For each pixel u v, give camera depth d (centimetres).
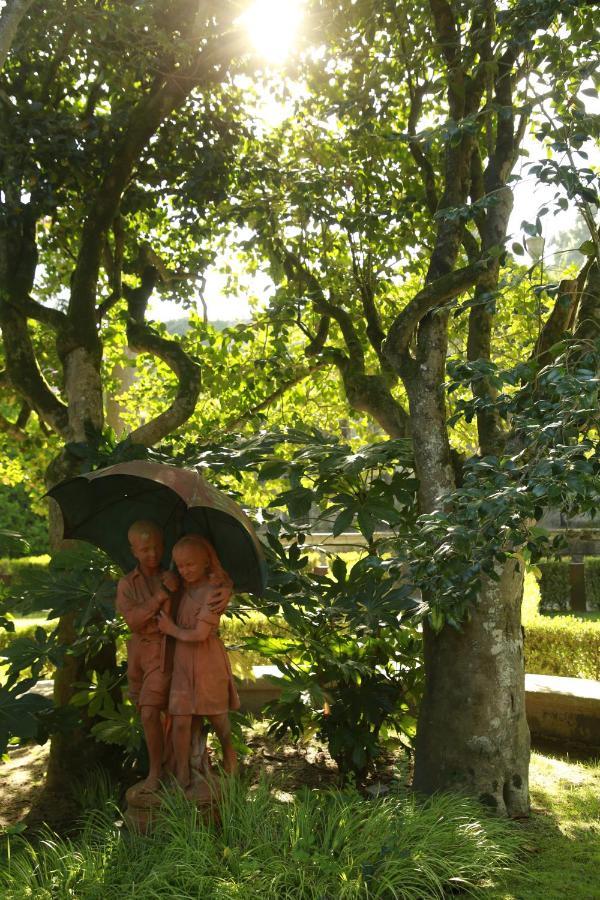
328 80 800
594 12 569
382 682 599
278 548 564
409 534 509
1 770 657
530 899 396
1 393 780
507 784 514
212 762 628
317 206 770
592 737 693
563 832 492
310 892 370
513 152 594
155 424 673
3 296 681
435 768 522
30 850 420
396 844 399
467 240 622
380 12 692
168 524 488
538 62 530
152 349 710
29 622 1224
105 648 625
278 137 883
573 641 855
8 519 1980
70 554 558
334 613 546
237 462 576
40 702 491
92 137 676
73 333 671
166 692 435
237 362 854
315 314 855
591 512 346
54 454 827
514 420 401
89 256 688
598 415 363
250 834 404
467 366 402
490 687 517
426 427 561
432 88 589
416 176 781
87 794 567
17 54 678
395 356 570
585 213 393
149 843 405
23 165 648
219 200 770
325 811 446
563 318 527
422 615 511
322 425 943
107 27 631
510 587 525
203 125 786
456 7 618
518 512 363
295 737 613
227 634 942
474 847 418
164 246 890
